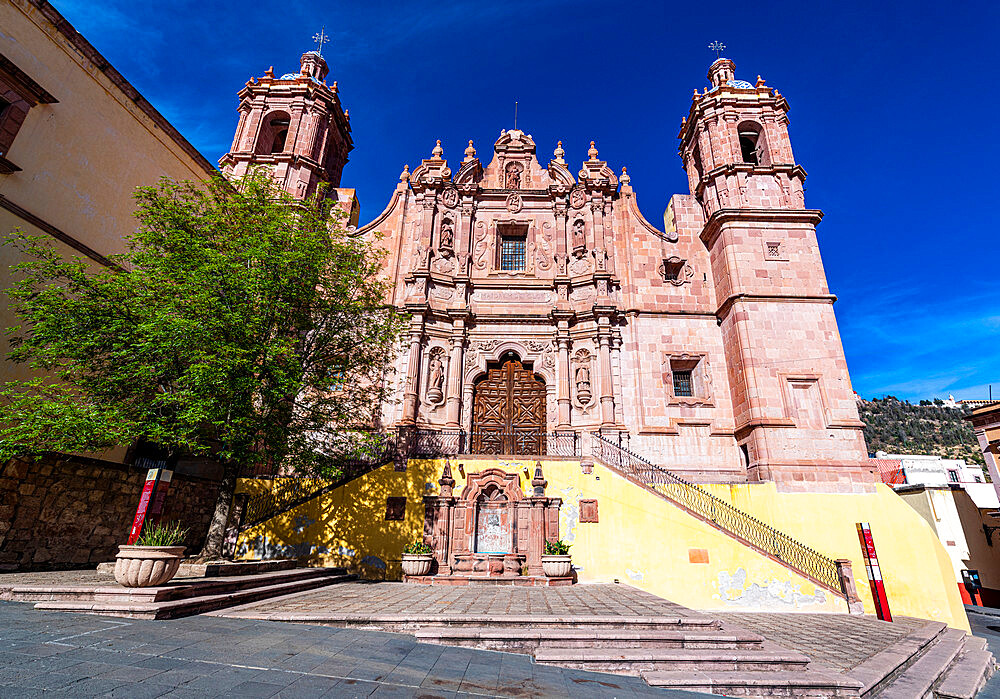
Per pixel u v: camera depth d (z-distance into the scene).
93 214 15.27
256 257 12.49
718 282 22.06
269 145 25.27
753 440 18.53
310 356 14.59
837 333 19.75
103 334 11.14
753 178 22.44
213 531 11.73
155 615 6.95
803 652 9.31
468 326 22.25
